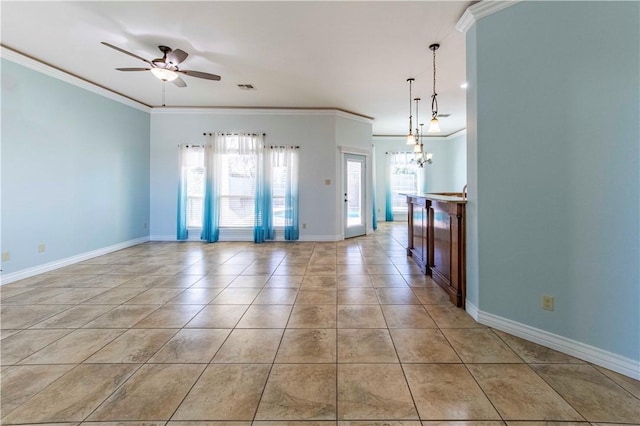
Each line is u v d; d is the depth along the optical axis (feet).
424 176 31.17
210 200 20.11
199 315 8.87
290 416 4.94
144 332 7.82
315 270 13.65
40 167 13.01
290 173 20.22
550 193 6.91
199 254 16.85
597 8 6.10
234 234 20.79
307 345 7.18
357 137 22.21
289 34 10.50
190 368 6.27
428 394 5.45
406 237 22.36
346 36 10.64
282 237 20.74
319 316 8.79
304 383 5.77
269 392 5.52
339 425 4.75
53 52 11.96
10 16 9.46
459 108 20.16
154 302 9.86
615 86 5.92
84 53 12.05
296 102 18.84
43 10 9.14
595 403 5.16
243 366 6.34
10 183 11.86
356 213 22.93
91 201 15.75
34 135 12.72
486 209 8.09
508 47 7.52
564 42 6.57
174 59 10.90
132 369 6.23
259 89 16.33
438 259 11.68
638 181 5.71
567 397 5.32
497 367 6.25
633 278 5.82
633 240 5.80
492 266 8.02
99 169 16.24
